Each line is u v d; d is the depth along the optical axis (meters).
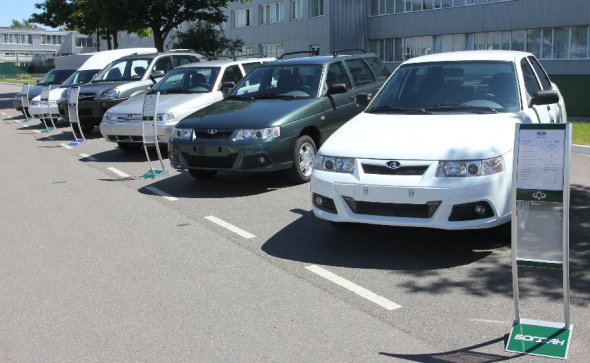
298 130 8.98
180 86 12.63
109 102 15.27
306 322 4.47
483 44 35.66
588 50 31.23
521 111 6.40
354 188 5.66
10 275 5.64
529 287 5.01
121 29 30.73
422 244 6.16
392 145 5.73
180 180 9.99
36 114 19.38
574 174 9.18
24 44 113.38
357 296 4.93
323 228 6.89
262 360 3.94
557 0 31.70
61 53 95.69
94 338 4.32
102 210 8.05
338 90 9.48
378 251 6.02
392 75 7.35
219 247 6.31
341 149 5.92
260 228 6.98
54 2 37.25
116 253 6.20
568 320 4.05
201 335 4.32
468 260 5.68
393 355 3.95
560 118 7.88
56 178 10.44
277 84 9.95
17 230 7.16
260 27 48.62
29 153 13.63
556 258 4.00
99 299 5.02
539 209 4.03
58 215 7.83
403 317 4.52
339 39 41.44
